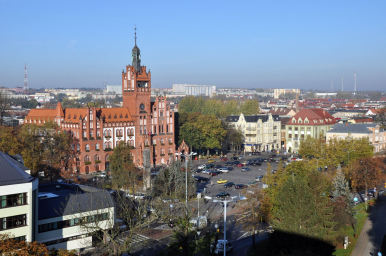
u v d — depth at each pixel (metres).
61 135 132.38
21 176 63.91
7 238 51.88
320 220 68.81
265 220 80.88
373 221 90.19
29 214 63.72
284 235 66.88
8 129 134.25
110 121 149.88
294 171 94.00
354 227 84.38
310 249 65.25
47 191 88.19
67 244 72.81
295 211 67.06
